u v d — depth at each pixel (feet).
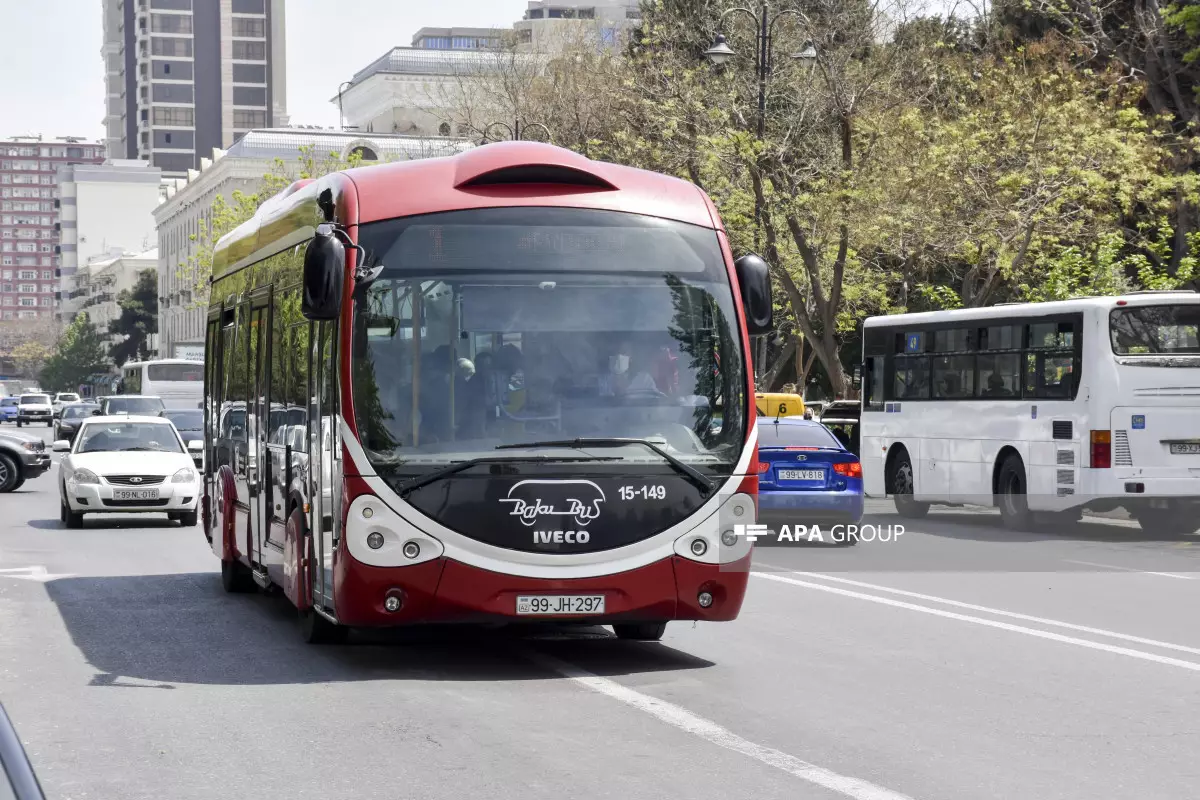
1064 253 115.44
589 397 34.94
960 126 121.90
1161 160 125.18
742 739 27.86
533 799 23.40
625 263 35.86
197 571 61.52
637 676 35.14
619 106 152.97
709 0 138.72
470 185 35.86
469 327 34.83
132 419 93.20
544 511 34.19
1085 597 51.57
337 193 36.24
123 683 34.63
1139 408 76.95
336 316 33.78
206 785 24.62
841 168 121.90
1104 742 27.76
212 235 240.12
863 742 27.63
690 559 34.88
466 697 32.42
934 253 128.36
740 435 35.70
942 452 89.30
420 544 33.88
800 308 124.77
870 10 123.85
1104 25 145.48
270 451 44.62
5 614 47.52
